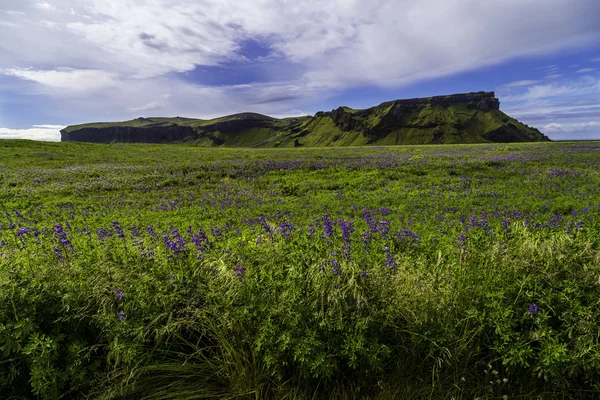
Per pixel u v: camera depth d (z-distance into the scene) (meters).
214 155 38.44
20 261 4.98
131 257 5.19
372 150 48.03
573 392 3.56
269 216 11.97
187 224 11.18
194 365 3.99
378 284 4.23
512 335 3.60
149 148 48.56
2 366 3.72
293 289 4.14
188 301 4.29
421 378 3.80
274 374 3.82
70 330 4.14
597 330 3.55
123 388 3.87
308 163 27.17
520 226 6.38
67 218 13.13
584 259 4.39
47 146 42.88
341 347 3.69
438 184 18.28
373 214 11.91
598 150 33.47
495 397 3.67
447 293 4.06
